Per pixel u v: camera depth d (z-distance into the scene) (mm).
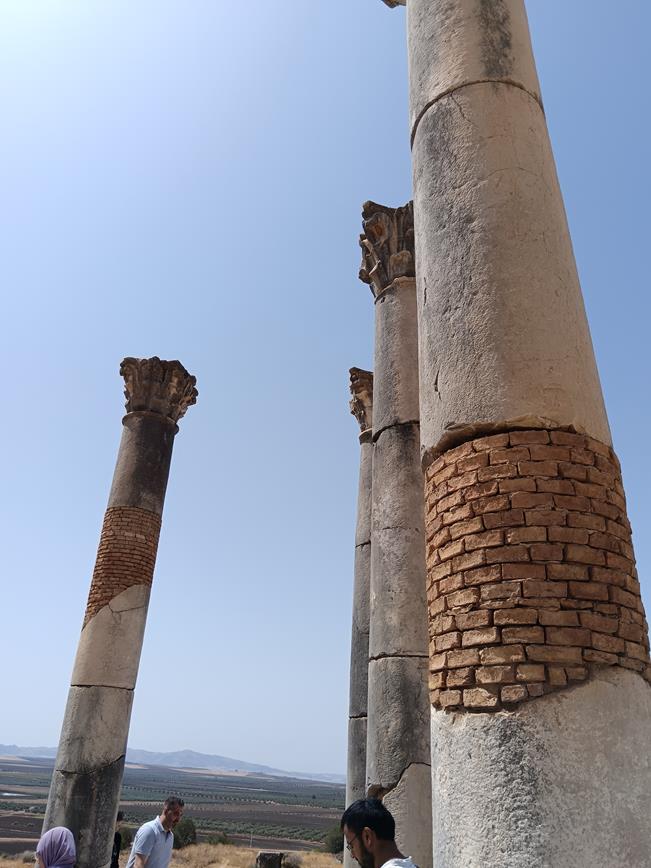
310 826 66250
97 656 10695
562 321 3797
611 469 3652
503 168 4164
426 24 5020
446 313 3996
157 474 12414
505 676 3049
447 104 4547
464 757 3053
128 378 13070
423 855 6090
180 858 31719
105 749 10195
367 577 12156
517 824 2756
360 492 13273
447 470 3732
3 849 34531
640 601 3445
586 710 2934
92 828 9664
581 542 3314
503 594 3225
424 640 6945
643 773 2906
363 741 10922
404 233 8992
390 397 8117
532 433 3523
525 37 4836
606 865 2652
